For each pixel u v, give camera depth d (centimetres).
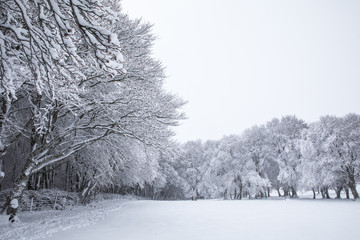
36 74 435
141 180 2922
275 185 3919
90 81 1107
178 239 639
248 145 4088
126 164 2170
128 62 1020
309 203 2011
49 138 1503
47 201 1720
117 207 1678
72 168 2334
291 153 3506
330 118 2936
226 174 3959
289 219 986
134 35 1067
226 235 685
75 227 836
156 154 1295
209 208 1580
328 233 696
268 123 4294
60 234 712
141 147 1360
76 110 1092
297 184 3394
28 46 401
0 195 1484
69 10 344
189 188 4788
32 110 1116
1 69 426
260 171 3819
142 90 1060
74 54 365
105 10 323
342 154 2681
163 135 1166
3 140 1131
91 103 1035
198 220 1001
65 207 1755
